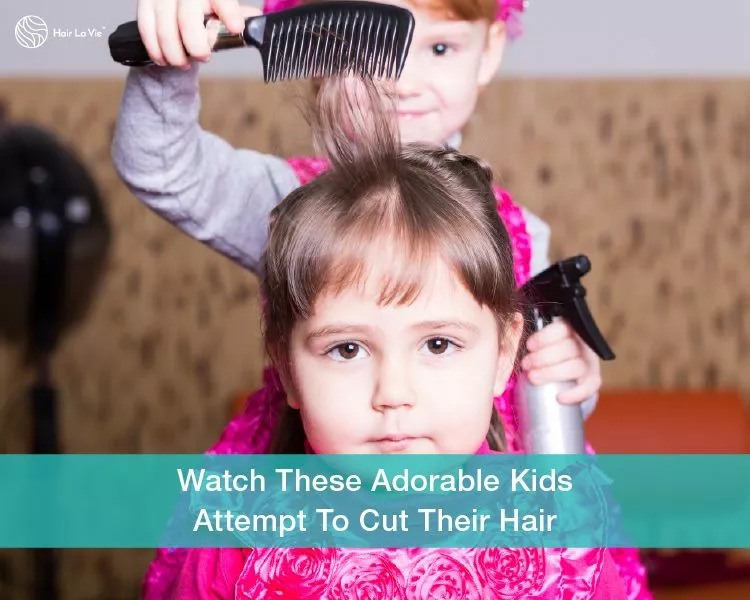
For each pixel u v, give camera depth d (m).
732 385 2.46
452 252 0.73
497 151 2.40
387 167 0.76
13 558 2.51
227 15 0.77
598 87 2.40
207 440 2.49
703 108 2.41
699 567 2.12
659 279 2.44
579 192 2.42
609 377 2.46
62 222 2.14
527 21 2.38
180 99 0.88
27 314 2.22
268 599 0.77
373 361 0.73
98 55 2.39
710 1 2.39
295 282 0.74
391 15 0.77
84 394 2.49
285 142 1.05
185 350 2.48
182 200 0.93
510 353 0.82
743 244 2.44
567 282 0.88
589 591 0.79
